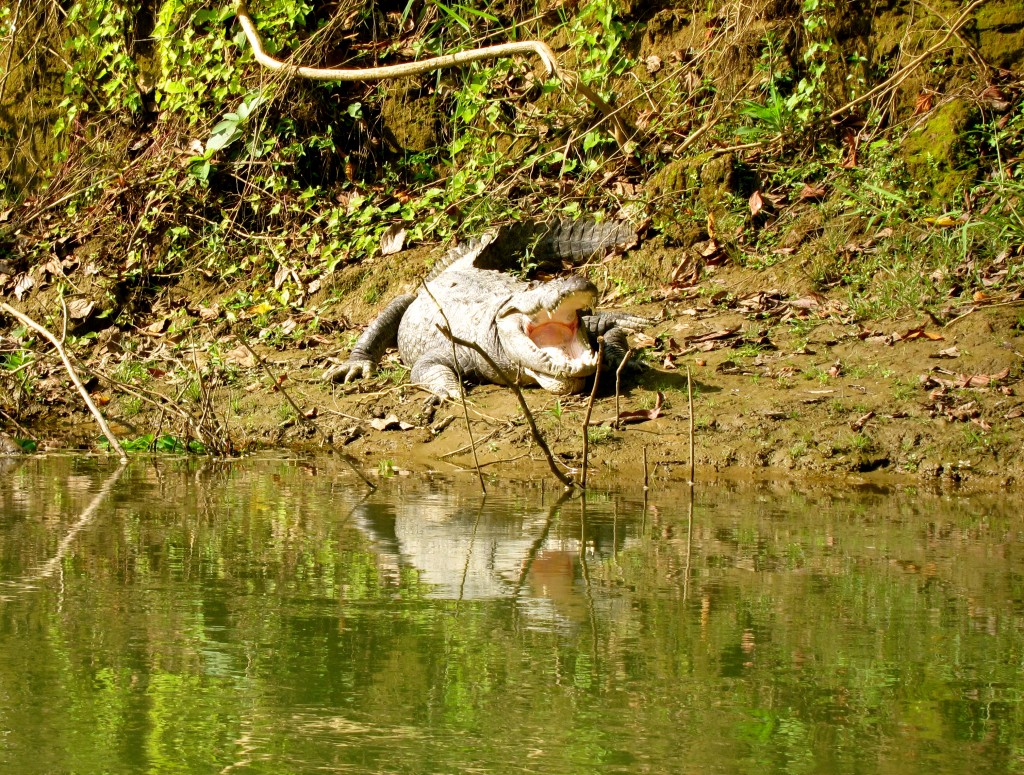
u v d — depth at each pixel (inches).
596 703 130.5
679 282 492.1
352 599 177.9
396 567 202.4
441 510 267.7
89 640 154.4
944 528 244.7
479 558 210.7
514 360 410.9
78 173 638.5
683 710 128.3
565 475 312.8
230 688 134.6
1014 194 461.1
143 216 589.0
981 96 501.4
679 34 591.5
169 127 622.2
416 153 612.1
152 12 643.5
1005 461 321.4
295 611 170.4
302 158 606.2
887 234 473.1
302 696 132.3
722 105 563.5
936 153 488.7
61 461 363.6
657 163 562.3
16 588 184.2
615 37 544.1
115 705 129.6
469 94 553.3
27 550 215.6
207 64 602.2
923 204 484.1
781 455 337.4
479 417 389.7
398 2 631.8
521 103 602.2
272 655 148.1
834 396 366.3
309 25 613.3
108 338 542.3
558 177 585.3
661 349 430.3
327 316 532.4
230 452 378.6
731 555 214.4
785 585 188.9
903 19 549.0
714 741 118.7
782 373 390.3
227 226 585.0
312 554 213.3
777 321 441.7
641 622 165.5
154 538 229.0
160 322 555.2
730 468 334.6
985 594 183.2
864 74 552.1
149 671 141.8
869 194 487.2
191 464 355.6
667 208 518.0
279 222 597.0
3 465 352.8
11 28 647.1
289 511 265.0
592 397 306.2
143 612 169.5
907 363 383.6
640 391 389.7
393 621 165.0
